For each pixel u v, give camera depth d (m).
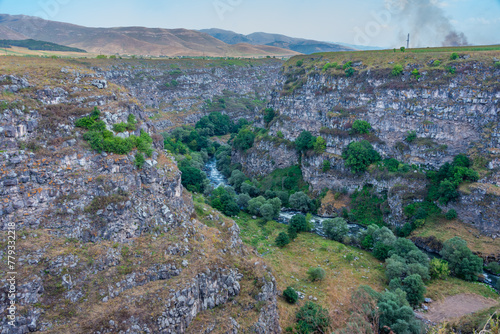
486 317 64.19
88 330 41.12
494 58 119.00
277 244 98.69
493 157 104.75
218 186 142.62
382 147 128.38
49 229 48.75
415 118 123.88
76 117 57.84
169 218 60.41
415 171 116.88
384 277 83.62
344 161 132.12
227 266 56.84
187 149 181.88
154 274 49.72
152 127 76.06
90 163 54.88
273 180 152.12
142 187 58.94
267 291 58.91
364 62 150.50
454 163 110.81
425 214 107.75
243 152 173.38
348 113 140.50
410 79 129.12
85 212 51.69
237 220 114.19
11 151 48.75
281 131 163.50
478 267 83.19
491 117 110.75
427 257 87.00
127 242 53.84
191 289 48.88
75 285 45.06
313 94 157.25
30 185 48.62
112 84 73.50
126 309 44.22
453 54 125.94
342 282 80.31
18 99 53.75
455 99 117.94
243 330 51.66
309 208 131.38
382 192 122.12
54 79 62.12
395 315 62.38
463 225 101.00
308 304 66.81
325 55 176.62
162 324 44.97
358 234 107.38
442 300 74.81
